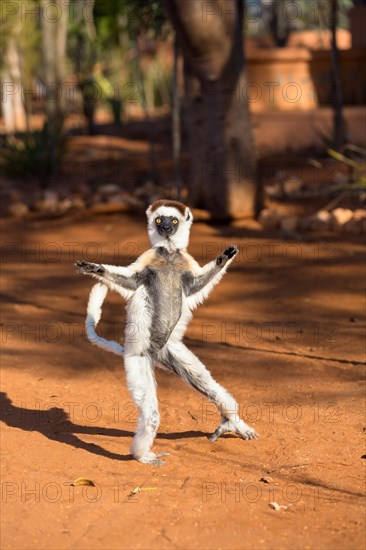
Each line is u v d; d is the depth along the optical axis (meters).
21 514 5.31
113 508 5.36
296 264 11.77
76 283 11.30
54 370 8.20
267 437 6.53
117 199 15.47
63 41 19.64
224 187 14.09
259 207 14.55
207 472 5.93
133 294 6.07
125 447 6.42
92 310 6.44
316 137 19.84
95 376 8.07
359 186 14.62
